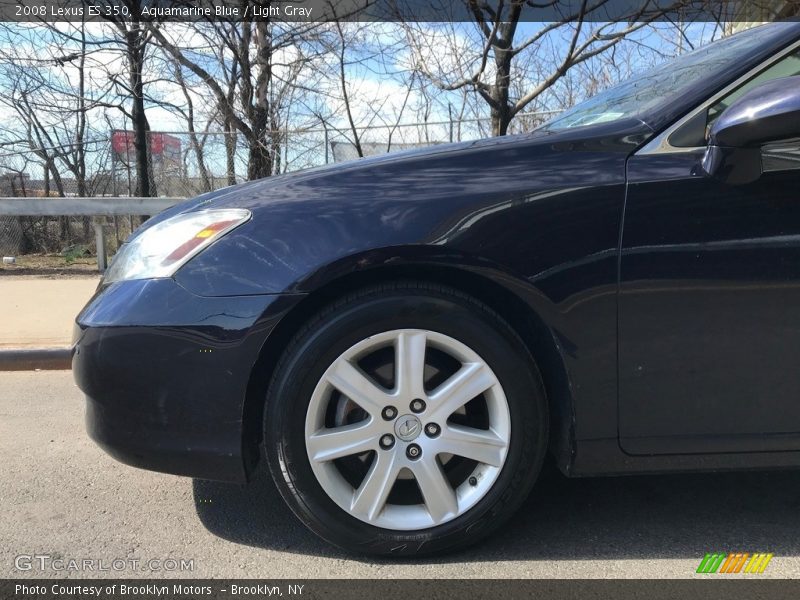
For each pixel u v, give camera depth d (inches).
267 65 344.8
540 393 84.0
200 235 84.0
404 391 82.2
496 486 83.9
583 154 84.0
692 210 80.4
